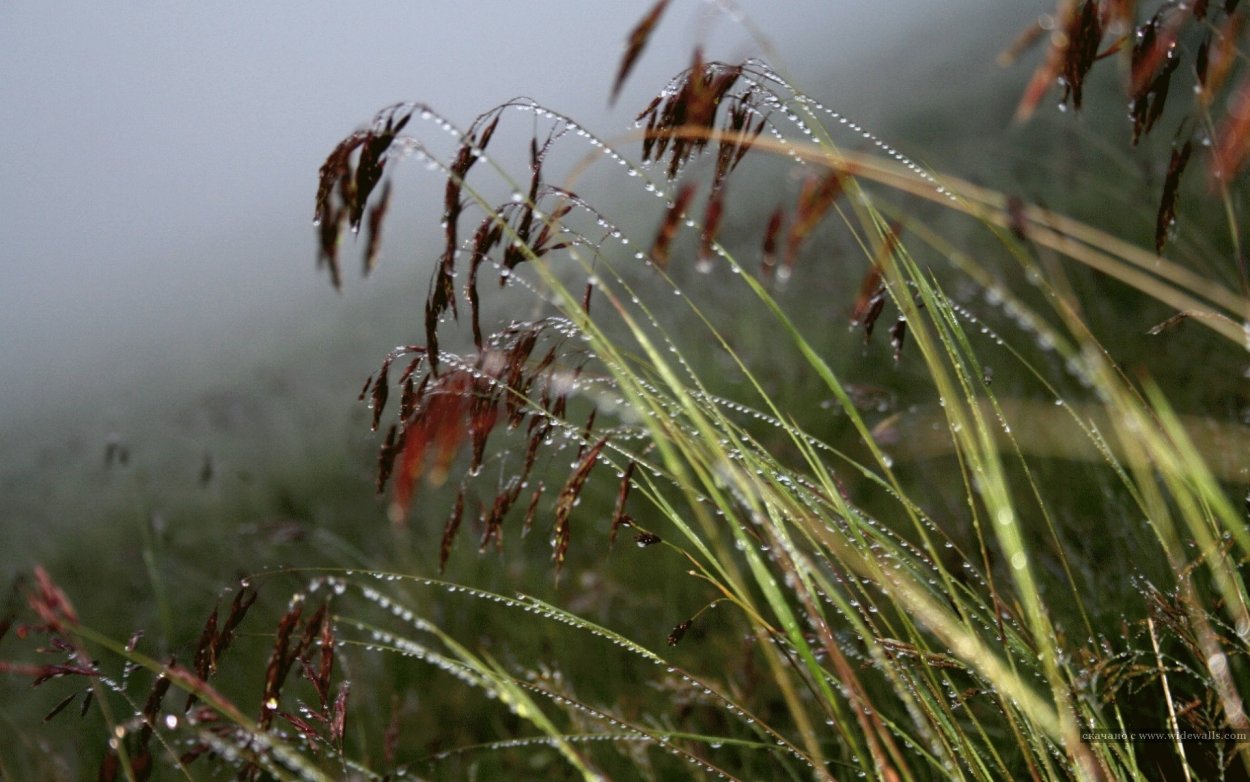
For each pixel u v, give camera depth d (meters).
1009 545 1.21
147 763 1.47
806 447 1.41
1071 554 2.22
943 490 2.80
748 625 2.58
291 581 4.12
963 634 1.29
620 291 5.21
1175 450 1.24
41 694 3.98
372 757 2.71
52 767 2.89
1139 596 1.94
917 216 4.89
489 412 1.28
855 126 1.31
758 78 1.23
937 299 1.46
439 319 1.25
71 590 5.19
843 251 5.09
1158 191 3.57
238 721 1.35
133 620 4.32
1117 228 4.00
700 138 1.19
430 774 2.50
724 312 4.81
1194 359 2.98
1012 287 3.92
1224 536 1.30
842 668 1.17
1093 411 2.20
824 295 4.74
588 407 4.18
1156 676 1.69
